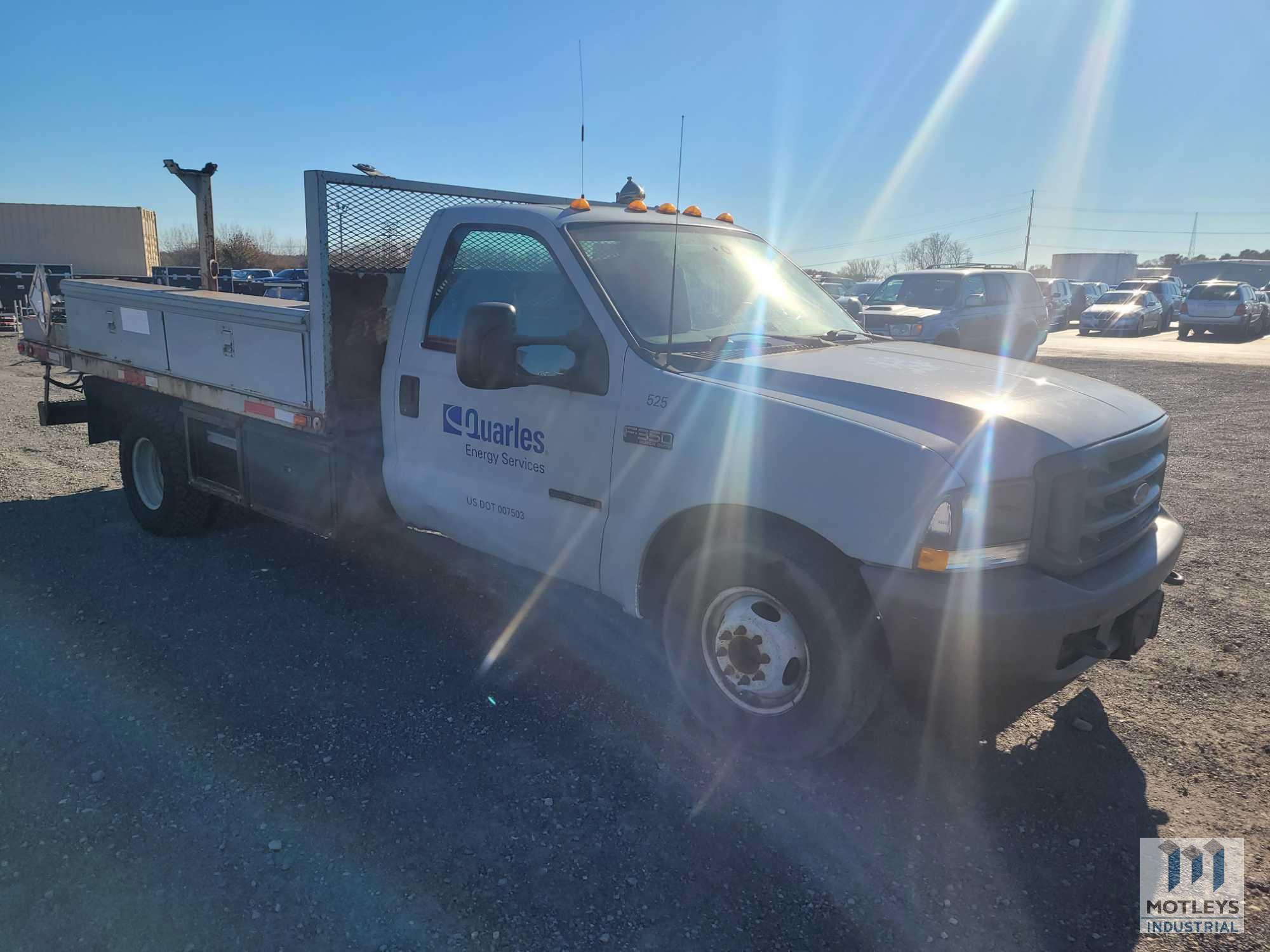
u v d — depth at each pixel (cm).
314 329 437
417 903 270
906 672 302
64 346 667
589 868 288
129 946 251
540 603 498
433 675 414
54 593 500
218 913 264
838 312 477
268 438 489
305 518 477
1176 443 963
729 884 282
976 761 351
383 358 462
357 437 458
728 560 334
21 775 330
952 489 285
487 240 406
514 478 396
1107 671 421
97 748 348
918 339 1378
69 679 403
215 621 468
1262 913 269
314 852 291
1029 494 294
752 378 337
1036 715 384
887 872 288
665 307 382
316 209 425
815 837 305
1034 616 284
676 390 340
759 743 343
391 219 464
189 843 294
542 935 259
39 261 3550
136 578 525
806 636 320
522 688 404
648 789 330
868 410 313
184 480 567
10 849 290
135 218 3684
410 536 584
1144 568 321
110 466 805
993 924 266
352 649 439
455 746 356
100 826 302
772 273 464
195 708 379
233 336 491
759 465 316
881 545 293
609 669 423
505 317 333
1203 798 326
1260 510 691
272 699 389
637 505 353
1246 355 2045
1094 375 1596
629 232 406
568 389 366
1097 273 5281
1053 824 313
